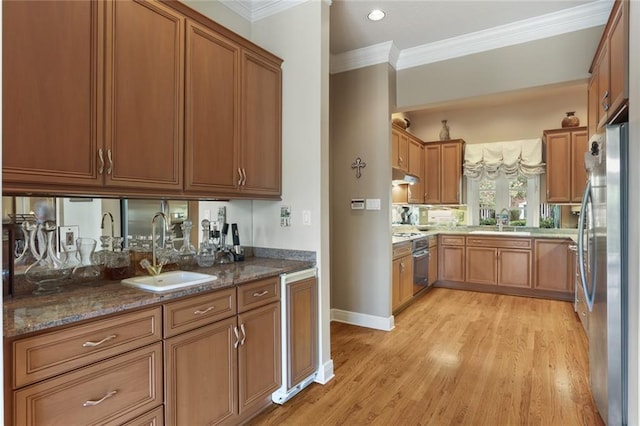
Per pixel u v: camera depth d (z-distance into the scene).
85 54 1.56
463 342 3.29
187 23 2.01
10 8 1.33
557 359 2.90
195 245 2.45
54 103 1.46
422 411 2.20
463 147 5.80
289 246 2.69
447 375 2.65
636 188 1.70
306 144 2.61
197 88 2.06
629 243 1.83
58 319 1.24
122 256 1.99
